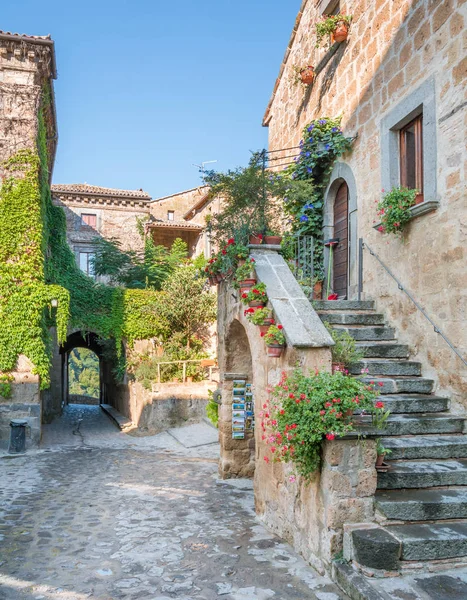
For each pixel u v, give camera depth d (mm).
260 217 7316
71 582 4230
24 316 13875
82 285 19109
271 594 3895
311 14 10516
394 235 7230
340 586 3910
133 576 4328
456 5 5887
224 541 5164
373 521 4211
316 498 4391
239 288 6551
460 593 3508
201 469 9414
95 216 26922
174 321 19562
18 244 14047
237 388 8469
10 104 14422
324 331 5008
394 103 7254
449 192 5977
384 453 4594
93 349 30094
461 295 5758
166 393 15773
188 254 28516
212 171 7559
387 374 6457
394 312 7254
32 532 5602
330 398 4176
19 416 13391
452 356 5914
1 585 4184
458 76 5824
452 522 4254
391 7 7379
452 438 5340
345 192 9188
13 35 14203
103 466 10039
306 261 9328
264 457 5812
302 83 10859
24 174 14305
